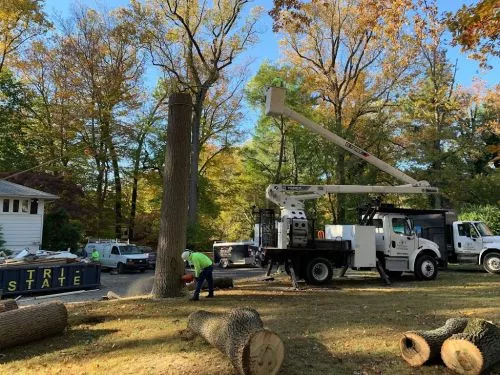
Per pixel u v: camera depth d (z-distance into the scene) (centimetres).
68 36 3303
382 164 1667
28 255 1650
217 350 655
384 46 3062
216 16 3212
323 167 3450
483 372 569
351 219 3197
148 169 3609
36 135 3381
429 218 1958
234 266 2648
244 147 3931
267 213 1598
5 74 3266
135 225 3600
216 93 3734
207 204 3809
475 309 978
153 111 3584
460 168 3400
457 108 3462
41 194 2483
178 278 1173
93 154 3347
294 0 1143
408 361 613
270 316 910
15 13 3003
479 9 743
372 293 1282
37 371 623
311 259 1535
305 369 590
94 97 3350
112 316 944
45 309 782
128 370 598
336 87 3475
